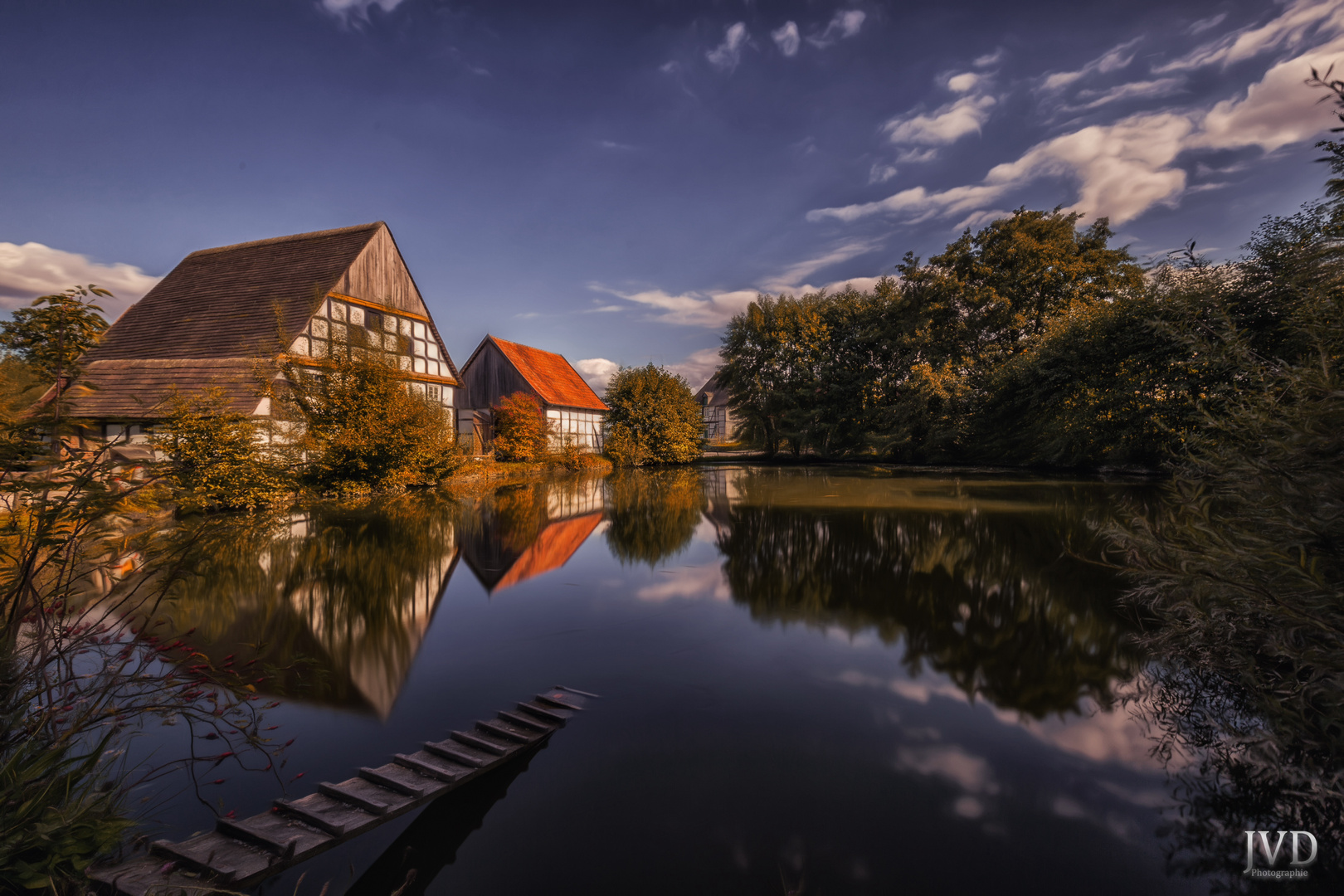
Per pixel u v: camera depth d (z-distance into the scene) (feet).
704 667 12.56
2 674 6.81
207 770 8.51
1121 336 49.65
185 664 12.15
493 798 7.87
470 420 80.43
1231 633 8.64
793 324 106.52
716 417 208.54
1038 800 7.73
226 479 32.32
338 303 56.44
